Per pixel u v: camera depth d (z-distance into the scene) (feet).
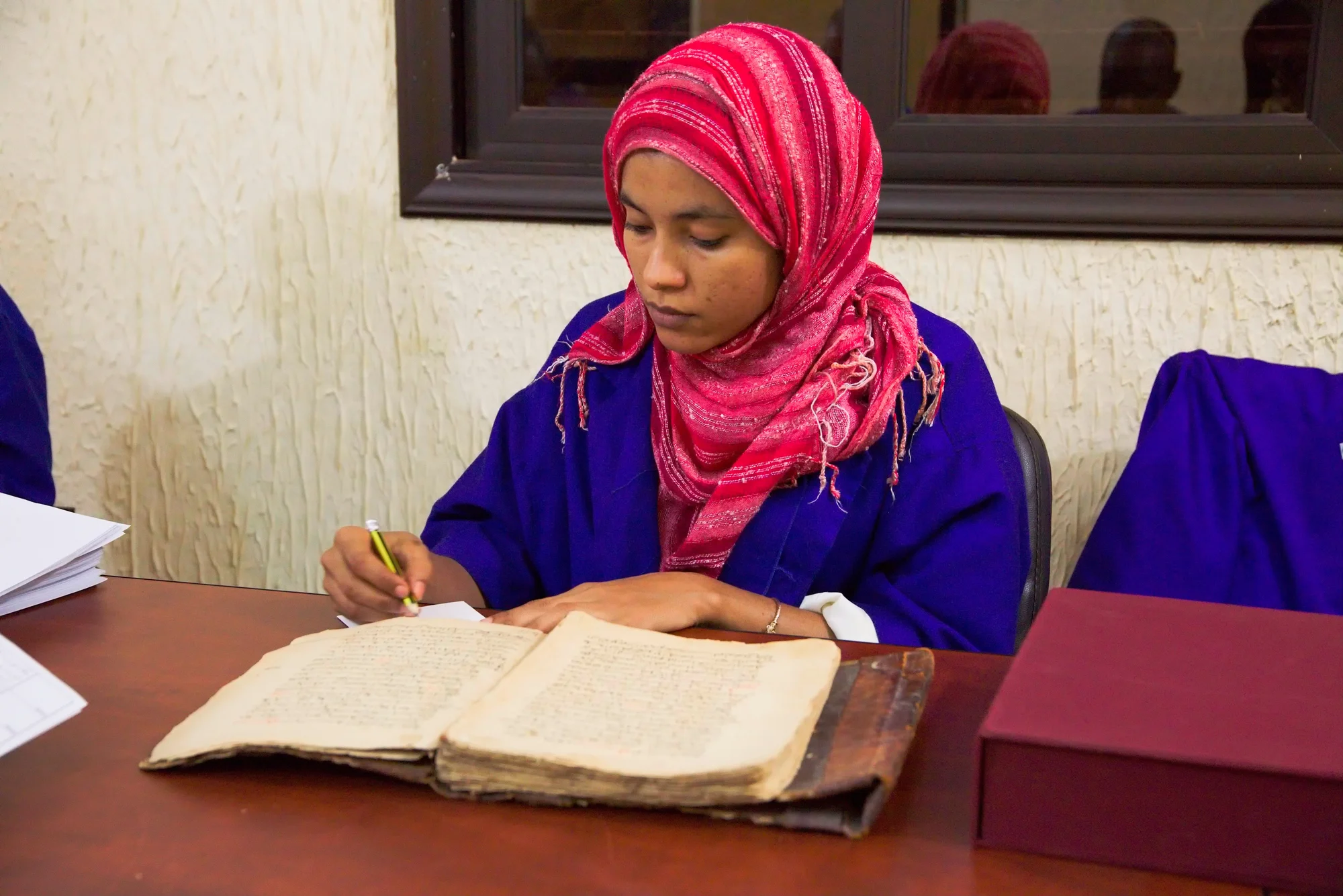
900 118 5.60
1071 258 5.37
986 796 2.12
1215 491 4.83
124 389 6.72
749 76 3.63
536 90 6.08
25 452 5.51
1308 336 5.19
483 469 4.66
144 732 2.55
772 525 4.07
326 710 2.44
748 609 3.47
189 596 3.38
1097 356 5.43
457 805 2.26
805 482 4.10
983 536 3.95
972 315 5.54
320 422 6.50
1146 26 5.36
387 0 5.93
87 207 6.54
